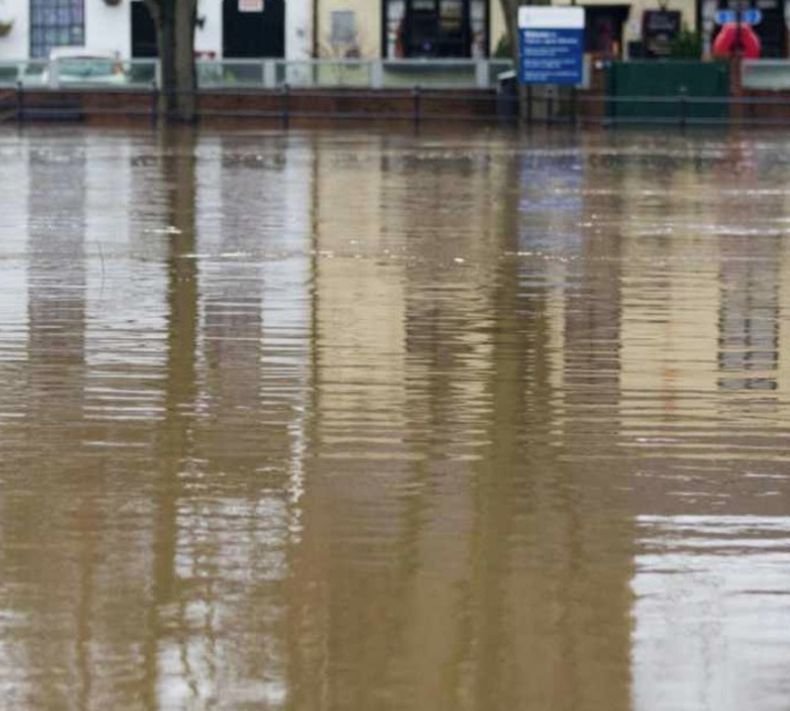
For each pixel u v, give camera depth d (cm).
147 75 8706
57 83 8662
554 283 2272
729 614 954
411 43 9962
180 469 1263
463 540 1090
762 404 1509
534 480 1243
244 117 8206
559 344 1802
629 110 7925
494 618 948
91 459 1291
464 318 1970
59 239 2788
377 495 1197
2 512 1142
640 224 3103
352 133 7250
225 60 8806
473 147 5997
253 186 4031
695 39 9119
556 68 7800
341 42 9969
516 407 1488
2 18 10238
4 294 2130
